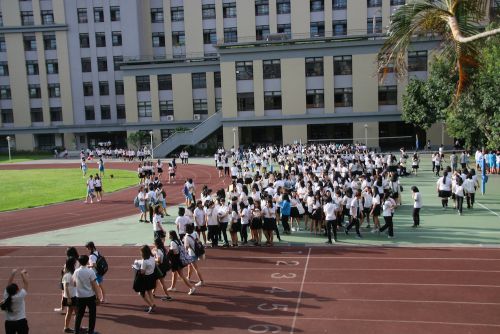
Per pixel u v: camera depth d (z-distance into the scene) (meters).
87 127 76.56
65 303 11.95
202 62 67.50
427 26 8.90
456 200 24.80
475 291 13.47
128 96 70.06
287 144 57.69
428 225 21.64
